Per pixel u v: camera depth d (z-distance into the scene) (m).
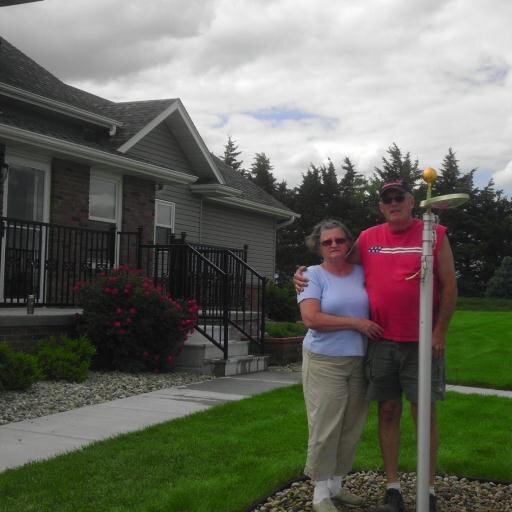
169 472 4.61
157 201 15.45
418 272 3.73
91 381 8.39
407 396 3.95
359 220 50.00
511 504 4.19
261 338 11.07
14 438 5.64
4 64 11.88
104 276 9.57
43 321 8.82
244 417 6.49
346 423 4.02
